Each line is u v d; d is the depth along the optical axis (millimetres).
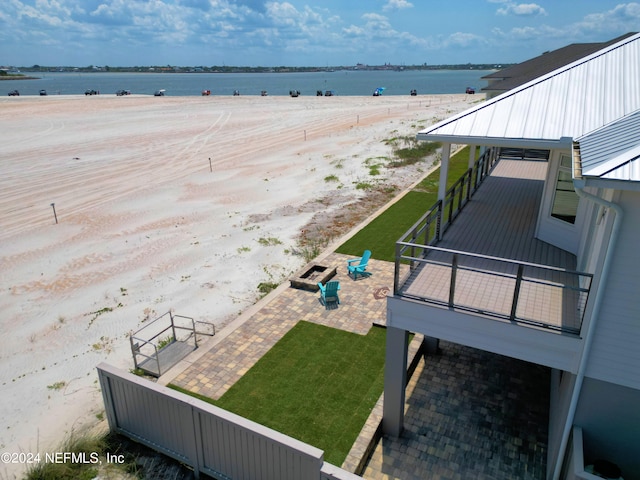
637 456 5566
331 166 28344
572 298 6516
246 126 44406
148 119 49250
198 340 10516
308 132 40875
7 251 16328
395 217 17891
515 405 7828
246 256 15469
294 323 10633
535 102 7543
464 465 6664
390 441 7129
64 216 19750
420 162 28797
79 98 82000
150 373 9219
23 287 13773
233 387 8516
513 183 13320
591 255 6375
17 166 28297
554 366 5672
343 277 12953
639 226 4723
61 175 26312
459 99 76188
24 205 21188
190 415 6266
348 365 9086
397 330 6621
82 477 6617
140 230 18156
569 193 8188
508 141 6602
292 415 7766
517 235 9164
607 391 5410
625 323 5094
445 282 7133
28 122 46125
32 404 8898
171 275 14266
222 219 19266
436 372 8680
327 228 17797
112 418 7289
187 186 24172
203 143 35812
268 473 5863
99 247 16594
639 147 4816
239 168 28000
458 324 6164
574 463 5250
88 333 11281
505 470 6574
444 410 7727
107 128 42844
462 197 11461
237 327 10500
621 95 7375
